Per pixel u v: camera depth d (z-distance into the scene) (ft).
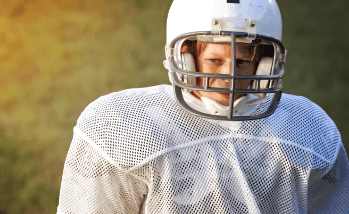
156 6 58.80
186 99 12.66
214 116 11.55
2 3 55.88
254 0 12.19
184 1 12.65
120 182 12.51
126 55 53.67
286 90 50.47
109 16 57.52
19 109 45.57
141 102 12.75
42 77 50.08
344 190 14.51
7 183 35.12
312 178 13.75
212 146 12.36
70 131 42.96
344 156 14.43
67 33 55.31
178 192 12.28
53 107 46.21
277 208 13.28
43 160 38.52
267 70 12.98
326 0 59.88
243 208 12.66
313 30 57.16
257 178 12.73
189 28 12.19
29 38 54.29
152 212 12.63
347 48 55.26
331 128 14.10
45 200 33.40
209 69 12.36
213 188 12.28
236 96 12.90
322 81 51.65
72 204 12.91
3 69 50.44
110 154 12.07
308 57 54.24
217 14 11.76
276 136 12.80
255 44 12.62
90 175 12.41
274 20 12.65
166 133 12.28
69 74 50.78
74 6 57.67
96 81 50.31
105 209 12.60
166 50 13.57
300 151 12.96
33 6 56.54
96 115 12.55
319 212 14.83
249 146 12.60
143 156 11.99
